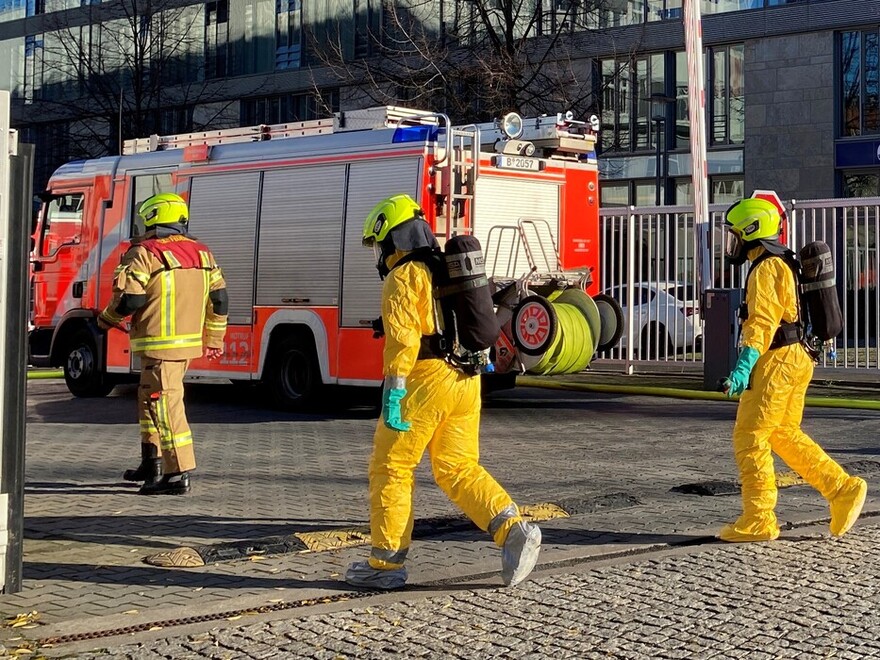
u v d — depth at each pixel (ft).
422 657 16.22
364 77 84.79
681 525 24.82
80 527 24.95
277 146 46.62
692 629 17.52
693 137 52.31
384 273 19.65
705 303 51.34
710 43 110.63
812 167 105.40
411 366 19.07
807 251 23.18
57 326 53.06
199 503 27.73
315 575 20.65
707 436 39.65
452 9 92.17
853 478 23.11
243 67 134.31
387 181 43.09
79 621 17.75
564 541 23.29
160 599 19.16
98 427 42.50
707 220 52.49
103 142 112.57
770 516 23.30
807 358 23.18
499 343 41.37
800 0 105.29
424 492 29.12
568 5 84.43
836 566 21.40
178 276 28.63
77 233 52.90
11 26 149.69
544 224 46.01
